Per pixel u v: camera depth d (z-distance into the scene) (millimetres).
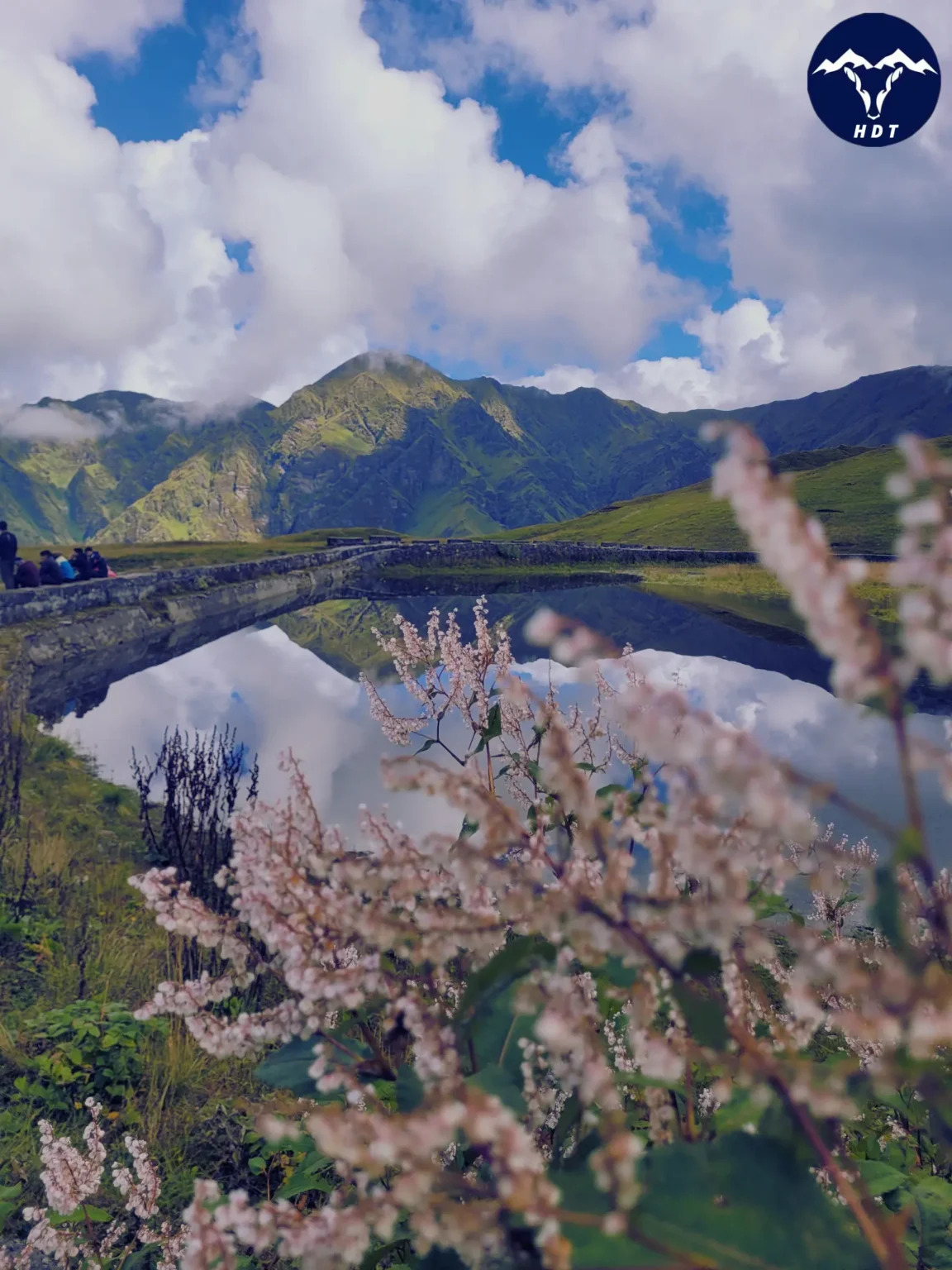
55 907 8516
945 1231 1538
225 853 6906
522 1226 968
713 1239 865
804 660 27453
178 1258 2816
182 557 70812
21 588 32438
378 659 30078
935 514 534
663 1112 1258
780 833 645
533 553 86375
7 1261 3387
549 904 984
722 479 586
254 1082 5266
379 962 1316
